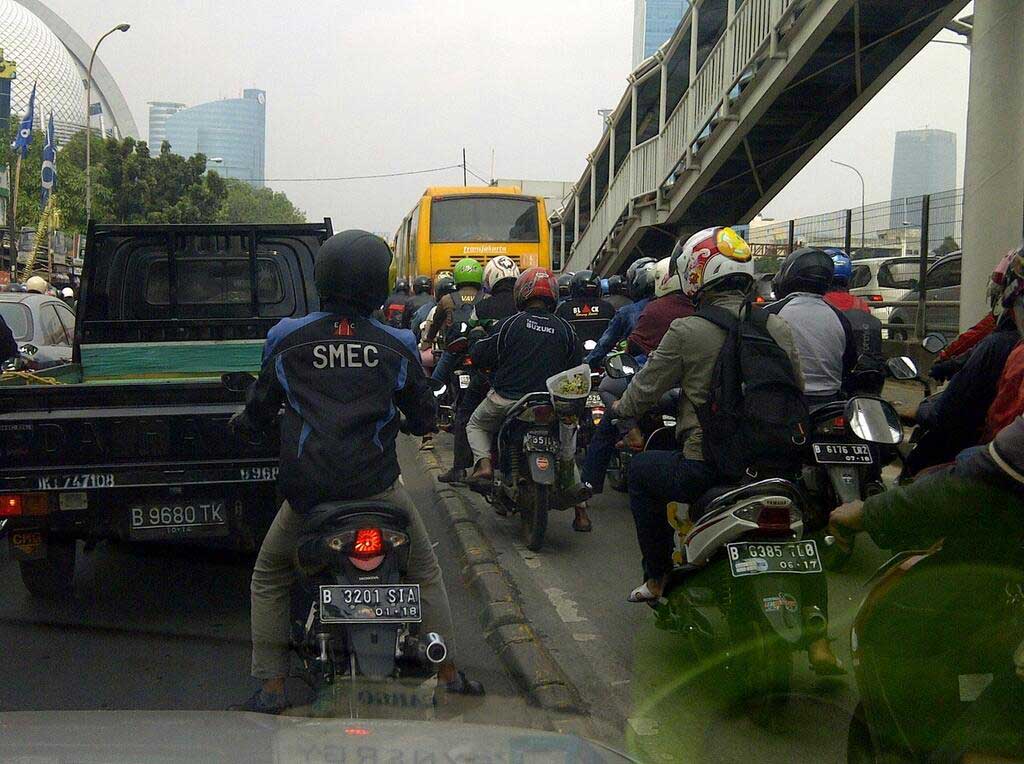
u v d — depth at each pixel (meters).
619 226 21.36
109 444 5.11
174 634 5.18
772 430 3.97
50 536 5.26
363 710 3.33
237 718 1.95
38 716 1.91
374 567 3.43
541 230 23.31
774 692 3.86
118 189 47.69
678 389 4.69
